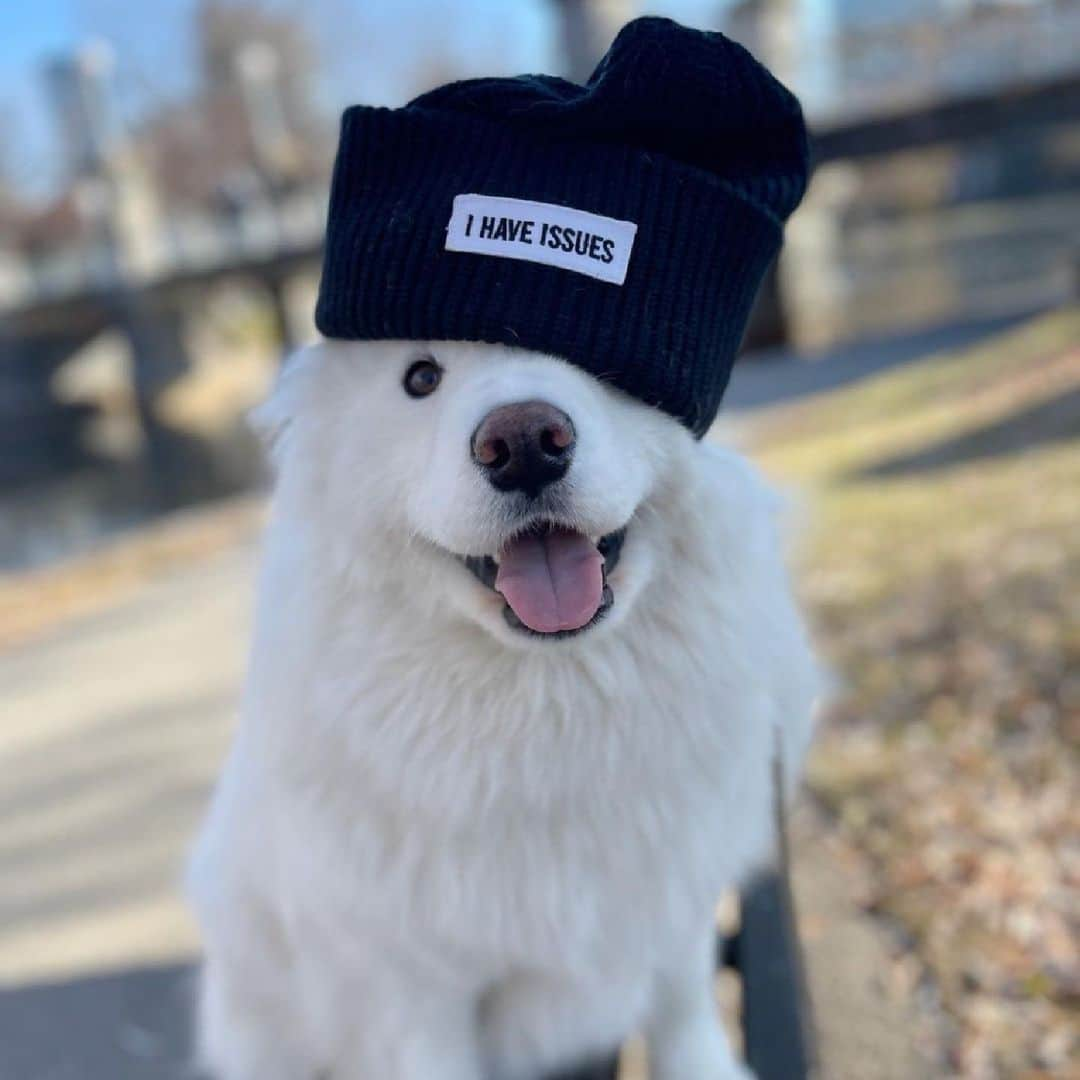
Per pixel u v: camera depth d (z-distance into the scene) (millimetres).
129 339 8094
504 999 539
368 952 503
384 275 457
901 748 1011
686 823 495
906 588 1390
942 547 1528
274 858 512
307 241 8219
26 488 5273
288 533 510
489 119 460
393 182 469
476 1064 543
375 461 481
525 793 471
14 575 2920
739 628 495
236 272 8023
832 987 707
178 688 1563
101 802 1187
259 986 590
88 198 8523
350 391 502
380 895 483
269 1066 619
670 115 454
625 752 479
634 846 488
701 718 488
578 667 468
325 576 486
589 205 444
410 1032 521
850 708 1098
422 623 469
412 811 472
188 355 8398
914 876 818
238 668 1613
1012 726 1014
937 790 935
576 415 437
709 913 530
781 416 3361
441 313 448
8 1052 757
